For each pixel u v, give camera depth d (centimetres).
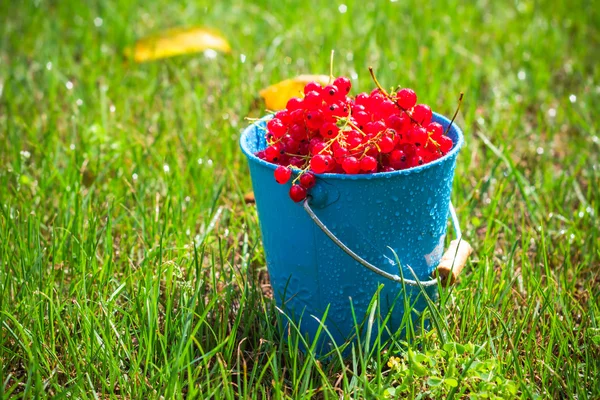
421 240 84
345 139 81
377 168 82
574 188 107
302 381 85
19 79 130
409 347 82
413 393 81
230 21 154
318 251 83
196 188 103
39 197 102
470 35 148
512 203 102
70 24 156
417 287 85
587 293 93
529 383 84
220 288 94
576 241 99
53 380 82
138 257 96
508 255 97
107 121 116
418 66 128
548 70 136
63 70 135
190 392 80
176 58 137
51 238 96
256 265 97
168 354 86
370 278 84
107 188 103
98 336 86
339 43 142
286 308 87
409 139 81
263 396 82
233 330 84
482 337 88
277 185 82
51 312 85
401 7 158
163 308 90
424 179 81
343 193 80
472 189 107
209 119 119
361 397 82
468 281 90
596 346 86
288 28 147
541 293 88
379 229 82
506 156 103
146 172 106
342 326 86
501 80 132
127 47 138
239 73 127
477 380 83
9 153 109
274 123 83
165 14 161
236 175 108
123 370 84
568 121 121
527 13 158
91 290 89
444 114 121
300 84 105
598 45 147
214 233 101
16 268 91
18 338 85
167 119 119
